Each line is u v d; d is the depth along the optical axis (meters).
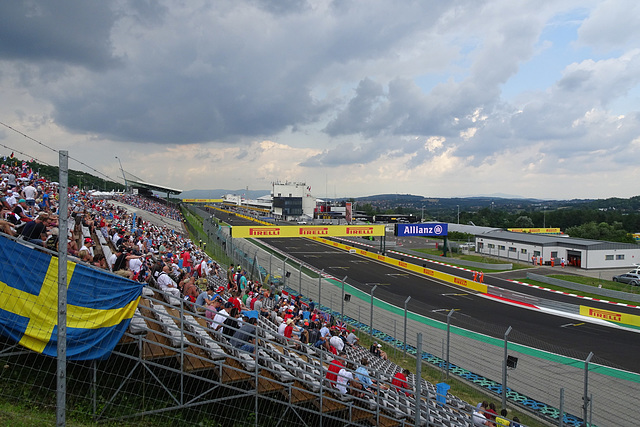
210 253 35.50
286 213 117.88
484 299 26.80
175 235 33.88
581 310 23.16
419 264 42.19
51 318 5.46
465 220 129.75
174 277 13.08
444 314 21.81
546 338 18.62
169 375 7.16
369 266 38.84
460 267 41.41
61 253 4.56
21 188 18.77
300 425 7.68
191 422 6.62
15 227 8.52
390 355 15.03
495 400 11.50
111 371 6.39
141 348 6.35
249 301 13.56
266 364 8.02
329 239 65.75
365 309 21.70
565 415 10.77
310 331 11.79
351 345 13.78
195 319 9.00
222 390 7.39
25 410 5.36
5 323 5.23
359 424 8.05
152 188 93.69
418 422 7.04
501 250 50.38
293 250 49.50
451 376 13.22
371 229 42.31
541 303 25.81
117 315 5.88
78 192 34.31
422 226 44.59
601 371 14.30
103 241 18.53
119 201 56.44
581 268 42.66
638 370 14.69
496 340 17.23
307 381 7.52
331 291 25.39
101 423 5.78
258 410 7.54
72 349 5.48
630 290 30.91
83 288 5.62
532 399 11.70
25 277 5.36
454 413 9.87
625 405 11.52
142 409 6.43
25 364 6.18
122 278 5.94
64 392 4.63
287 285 26.02
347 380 8.47
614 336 19.19
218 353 6.74
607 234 72.75
